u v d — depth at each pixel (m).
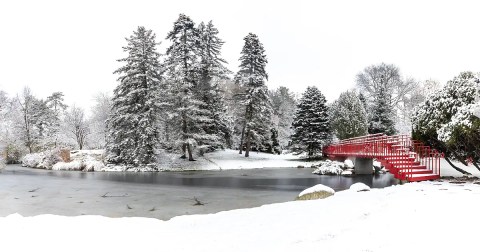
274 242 7.29
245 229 9.20
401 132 60.12
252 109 47.28
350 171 33.56
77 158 43.81
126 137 40.78
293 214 10.55
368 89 72.62
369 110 62.28
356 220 8.23
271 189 23.61
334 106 53.56
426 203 8.41
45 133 61.91
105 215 15.30
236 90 51.31
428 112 16.94
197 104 42.22
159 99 41.19
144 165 38.91
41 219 10.56
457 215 6.93
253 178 30.66
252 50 47.53
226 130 49.34
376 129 53.75
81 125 61.38
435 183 13.82
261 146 55.16
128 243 8.30
